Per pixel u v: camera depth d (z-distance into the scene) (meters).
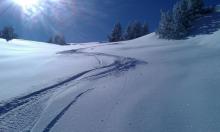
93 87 8.65
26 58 17.84
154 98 7.12
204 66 10.38
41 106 6.96
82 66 12.70
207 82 7.99
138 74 10.20
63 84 9.09
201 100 6.62
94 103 7.08
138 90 7.99
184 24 26.94
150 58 14.34
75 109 6.73
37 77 10.28
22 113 6.48
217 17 28.55
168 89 7.78
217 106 6.14
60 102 7.24
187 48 18.22
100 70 11.38
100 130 5.55
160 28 29.67
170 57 14.05
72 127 5.74
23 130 5.64
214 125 5.31
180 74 9.49
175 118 5.80
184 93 7.27
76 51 21.91
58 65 13.51
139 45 24.81
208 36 22.28
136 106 6.66
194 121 5.59
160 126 5.52
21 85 8.92
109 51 20.25
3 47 31.27
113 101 7.16
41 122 6.02
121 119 5.99
